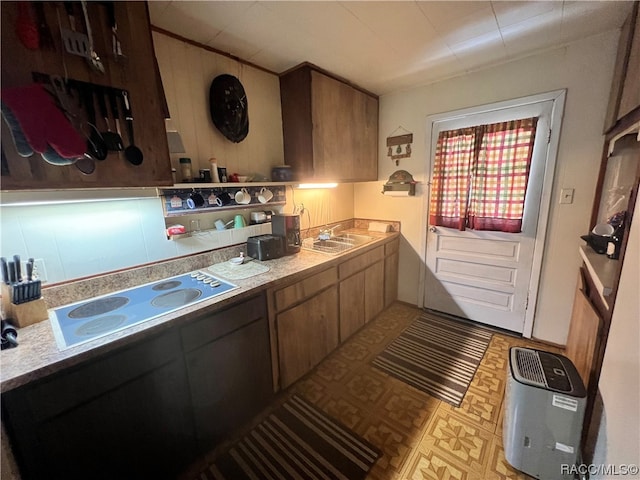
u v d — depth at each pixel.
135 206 1.54
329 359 2.18
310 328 1.94
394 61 2.01
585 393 1.15
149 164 1.18
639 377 0.85
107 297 1.41
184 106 1.69
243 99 1.96
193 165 1.76
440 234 2.71
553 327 2.25
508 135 2.16
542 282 2.24
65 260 1.33
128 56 1.09
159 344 1.16
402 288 3.09
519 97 2.08
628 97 1.35
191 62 1.70
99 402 1.02
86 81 0.99
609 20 1.57
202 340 1.31
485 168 2.31
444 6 1.38
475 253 2.54
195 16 1.43
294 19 1.47
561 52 1.89
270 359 1.67
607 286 1.16
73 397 0.96
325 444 1.47
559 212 2.08
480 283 2.57
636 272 0.94
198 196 1.72
